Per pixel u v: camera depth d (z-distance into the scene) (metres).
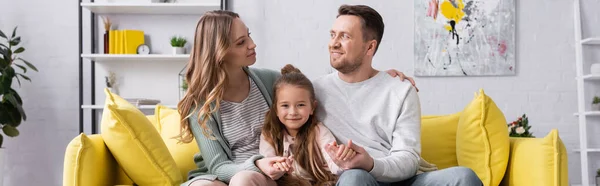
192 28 4.63
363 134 2.14
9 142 4.58
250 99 2.23
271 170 1.86
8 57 4.17
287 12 4.64
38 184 4.59
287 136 2.13
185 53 4.60
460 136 2.44
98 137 2.21
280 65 4.63
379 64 4.62
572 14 4.64
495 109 2.35
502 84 4.64
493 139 2.31
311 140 2.08
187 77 2.22
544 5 4.64
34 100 4.60
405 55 4.62
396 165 1.91
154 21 4.61
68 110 4.61
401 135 2.08
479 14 4.60
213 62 2.15
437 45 4.60
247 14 4.63
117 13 4.59
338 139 2.14
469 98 4.63
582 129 4.47
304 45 4.64
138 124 2.13
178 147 2.53
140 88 4.64
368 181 1.72
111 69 4.62
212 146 2.11
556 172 2.04
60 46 4.61
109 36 4.45
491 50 4.60
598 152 4.64
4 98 4.19
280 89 2.09
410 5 4.63
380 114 2.14
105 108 2.24
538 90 4.64
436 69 4.60
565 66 4.65
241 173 1.84
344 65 2.15
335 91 2.20
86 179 2.02
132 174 2.19
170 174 2.17
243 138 2.17
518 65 4.64
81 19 4.42
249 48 2.18
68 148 2.06
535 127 4.64
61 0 4.61
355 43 2.13
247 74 2.28
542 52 4.64
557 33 4.64
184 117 2.18
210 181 1.95
